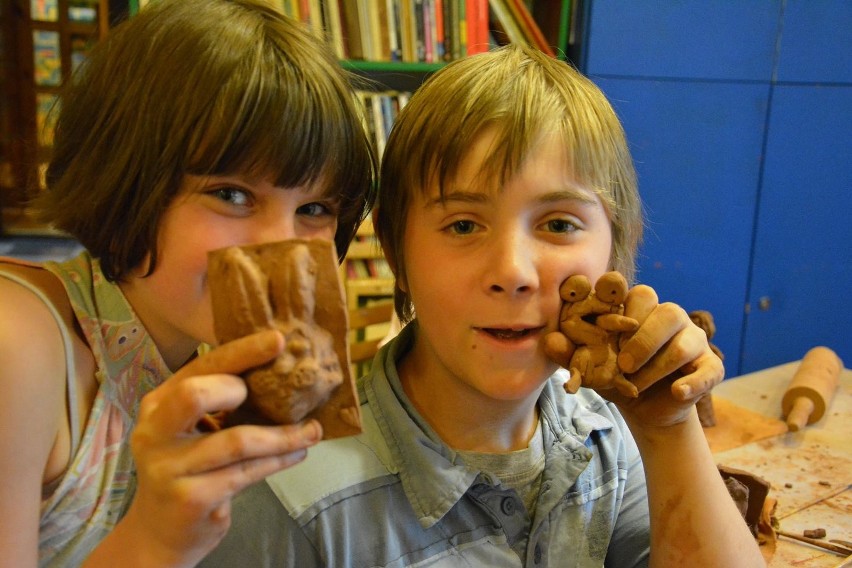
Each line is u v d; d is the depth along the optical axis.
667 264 1.38
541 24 1.28
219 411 0.29
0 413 0.34
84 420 0.40
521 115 0.37
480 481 0.42
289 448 0.28
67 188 0.40
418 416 0.43
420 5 1.11
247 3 0.40
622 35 1.21
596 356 0.36
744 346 1.51
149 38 0.38
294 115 0.37
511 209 0.37
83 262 0.43
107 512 0.42
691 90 1.29
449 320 0.39
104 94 0.38
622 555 0.50
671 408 0.40
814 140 1.43
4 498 0.34
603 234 0.40
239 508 0.39
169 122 0.36
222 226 0.37
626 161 0.44
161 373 0.46
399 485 0.41
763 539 0.62
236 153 0.36
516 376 0.38
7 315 0.35
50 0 1.07
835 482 0.73
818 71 1.39
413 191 0.40
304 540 0.39
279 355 0.27
